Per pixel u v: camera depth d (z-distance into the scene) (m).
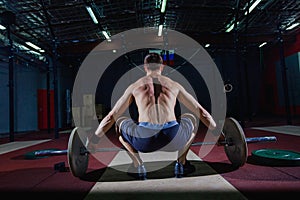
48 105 7.99
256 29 8.68
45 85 10.72
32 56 9.37
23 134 7.93
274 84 11.55
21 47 8.30
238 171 1.93
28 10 6.09
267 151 2.43
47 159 2.93
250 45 9.95
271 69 11.84
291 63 10.00
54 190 1.63
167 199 1.36
